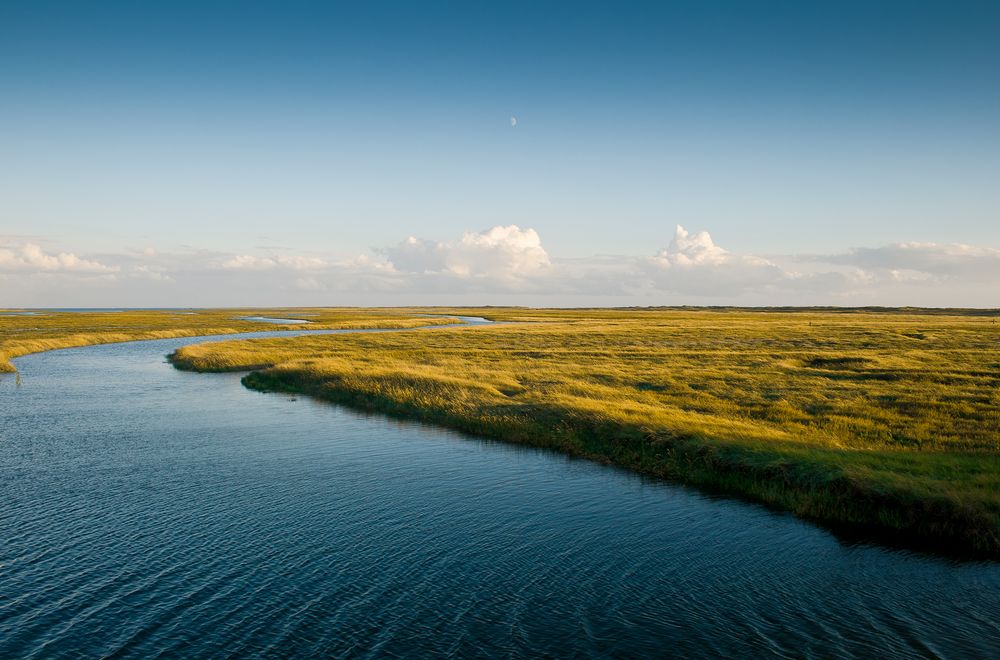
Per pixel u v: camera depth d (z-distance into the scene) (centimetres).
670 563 1307
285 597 1160
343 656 974
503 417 2675
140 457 2173
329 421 2856
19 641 1012
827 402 2862
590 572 1266
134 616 1091
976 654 972
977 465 1728
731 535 1461
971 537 1386
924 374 3644
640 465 2031
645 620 1079
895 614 1097
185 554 1348
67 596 1160
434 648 995
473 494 1770
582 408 2631
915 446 2036
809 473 1719
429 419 2884
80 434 2553
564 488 1827
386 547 1391
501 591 1184
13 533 1458
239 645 1005
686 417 2466
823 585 1207
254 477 1933
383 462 2122
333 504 1680
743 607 1122
